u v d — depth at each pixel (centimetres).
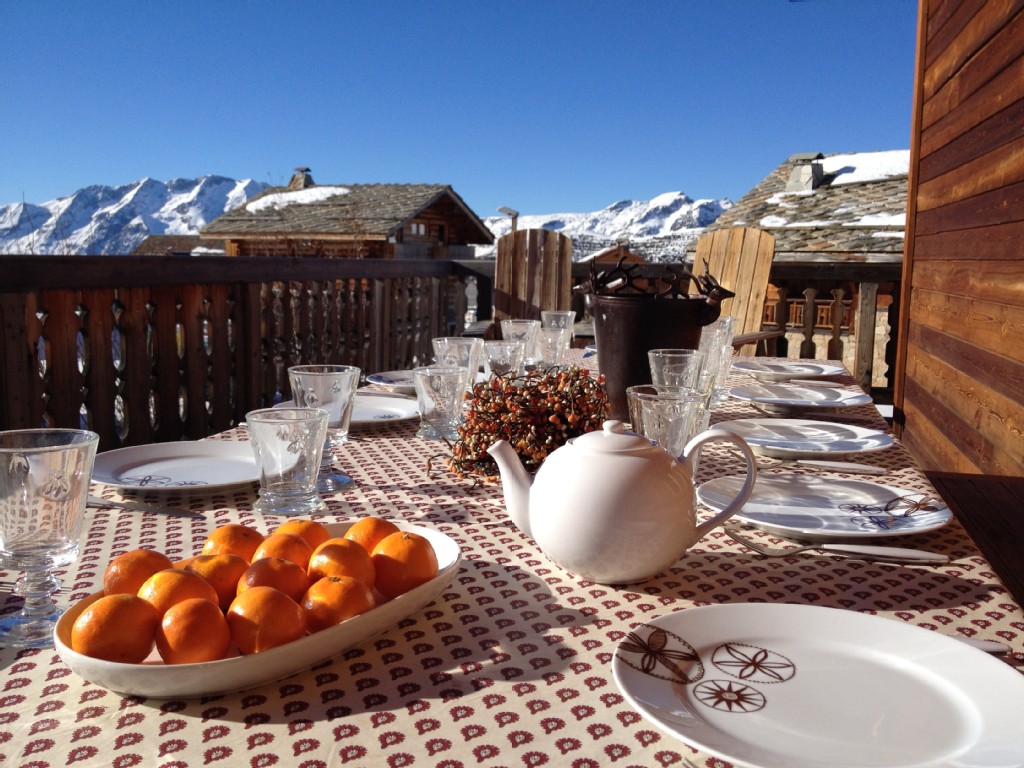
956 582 70
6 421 206
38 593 62
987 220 239
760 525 81
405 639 57
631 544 65
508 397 99
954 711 46
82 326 239
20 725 46
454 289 643
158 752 43
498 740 45
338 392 105
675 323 127
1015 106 215
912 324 342
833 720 45
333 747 44
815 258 1376
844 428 132
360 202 1739
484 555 75
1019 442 202
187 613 48
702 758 43
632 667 49
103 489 95
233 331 316
